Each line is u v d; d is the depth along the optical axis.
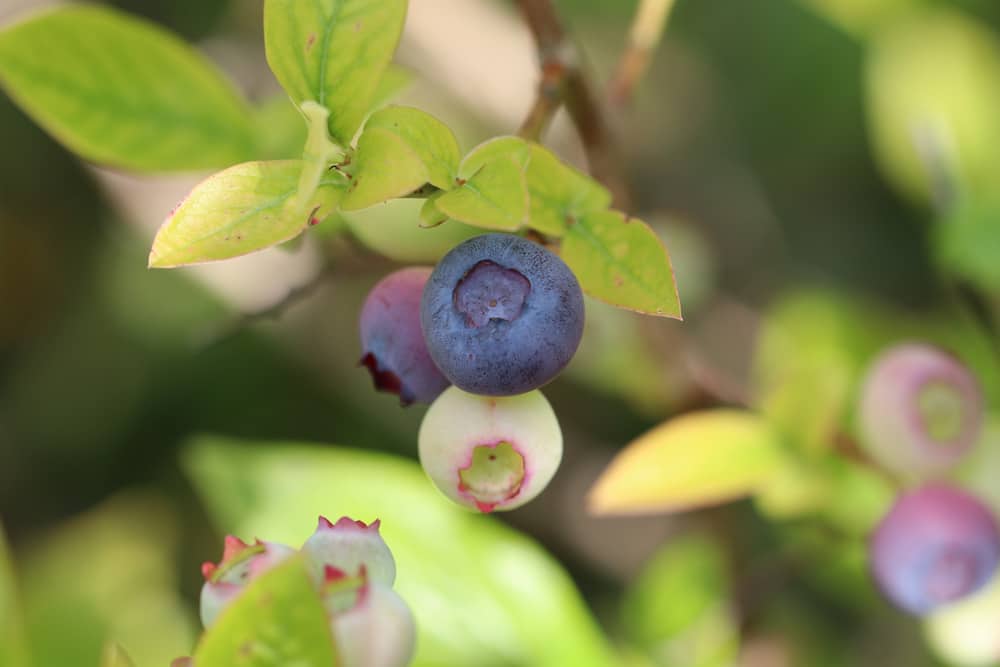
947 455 0.36
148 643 0.47
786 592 0.46
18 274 0.58
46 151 0.58
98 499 0.58
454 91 0.51
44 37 0.33
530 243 0.28
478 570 0.36
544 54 0.31
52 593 0.48
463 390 0.28
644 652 0.41
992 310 0.41
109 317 0.58
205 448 0.36
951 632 0.38
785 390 0.36
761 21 0.63
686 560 0.42
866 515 0.39
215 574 0.27
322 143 0.28
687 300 0.51
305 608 0.26
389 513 0.36
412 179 0.28
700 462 0.35
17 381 0.59
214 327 0.47
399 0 0.28
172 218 0.28
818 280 0.65
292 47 0.28
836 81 0.63
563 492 0.57
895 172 0.54
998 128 0.52
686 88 0.65
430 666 0.36
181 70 0.33
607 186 0.33
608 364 0.43
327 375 0.55
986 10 0.54
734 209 0.65
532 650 0.36
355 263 0.34
